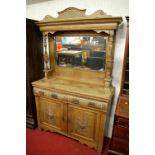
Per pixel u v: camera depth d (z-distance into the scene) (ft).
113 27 4.95
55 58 7.13
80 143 6.55
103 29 5.16
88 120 5.81
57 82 6.69
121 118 4.77
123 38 5.64
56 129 6.82
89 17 5.08
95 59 6.23
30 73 6.81
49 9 6.87
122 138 5.01
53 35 6.77
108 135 7.04
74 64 6.77
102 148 6.17
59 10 6.64
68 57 6.82
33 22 6.54
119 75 6.10
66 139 6.81
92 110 5.57
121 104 5.21
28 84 6.82
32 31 6.55
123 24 5.50
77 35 6.27
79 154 6.00
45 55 6.76
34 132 7.25
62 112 6.31
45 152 6.06
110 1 5.49
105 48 5.90
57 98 6.16
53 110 6.54
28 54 6.51
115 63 6.04
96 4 5.76
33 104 7.23
